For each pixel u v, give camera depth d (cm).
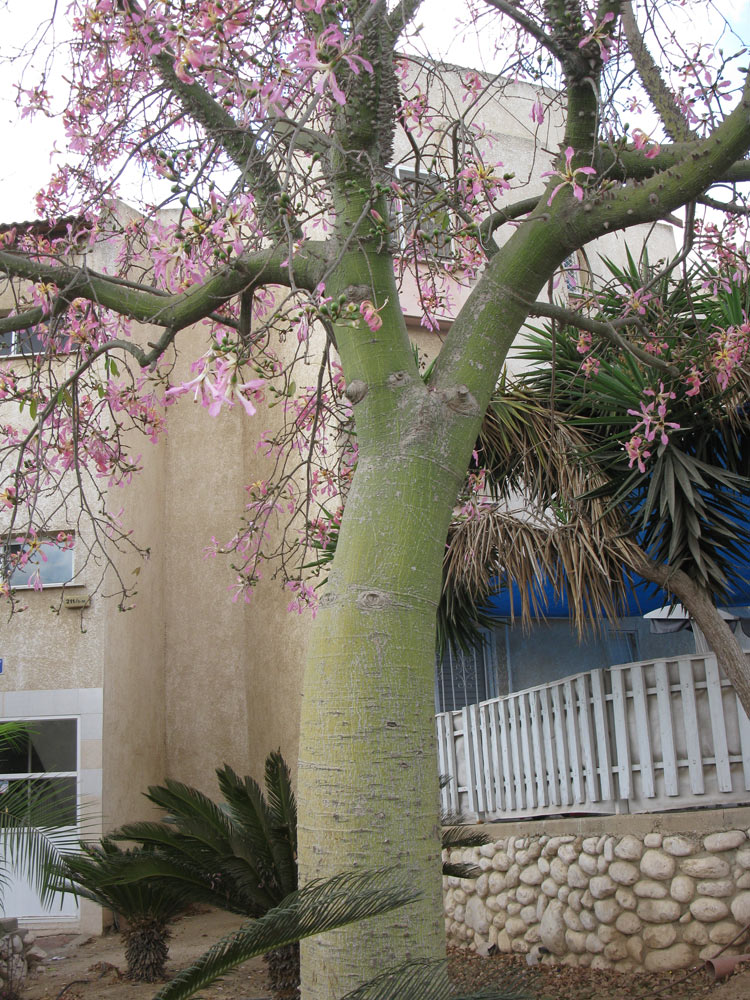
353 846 312
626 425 618
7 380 607
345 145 418
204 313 470
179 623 1324
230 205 404
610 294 661
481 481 666
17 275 524
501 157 1210
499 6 407
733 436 617
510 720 778
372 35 409
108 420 1112
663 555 587
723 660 563
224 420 1372
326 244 429
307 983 312
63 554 1119
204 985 290
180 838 571
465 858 791
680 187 381
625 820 626
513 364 1121
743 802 596
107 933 1010
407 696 331
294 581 617
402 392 375
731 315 597
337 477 636
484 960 709
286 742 1147
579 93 406
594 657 1020
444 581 718
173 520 1359
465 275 537
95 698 1077
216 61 373
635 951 599
